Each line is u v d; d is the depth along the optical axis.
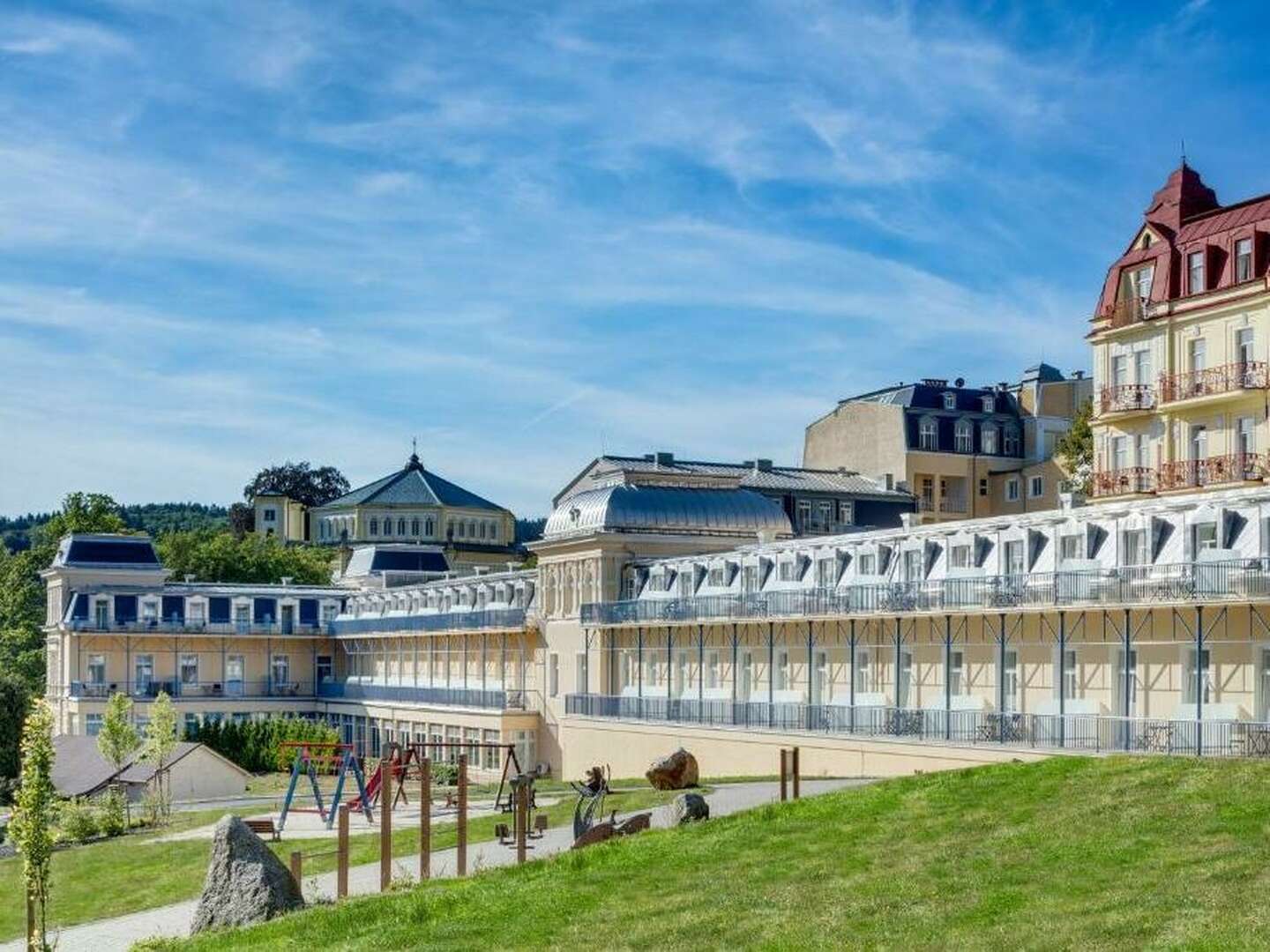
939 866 35.97
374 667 123.06
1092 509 60.31
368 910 39.31
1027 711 61.09
